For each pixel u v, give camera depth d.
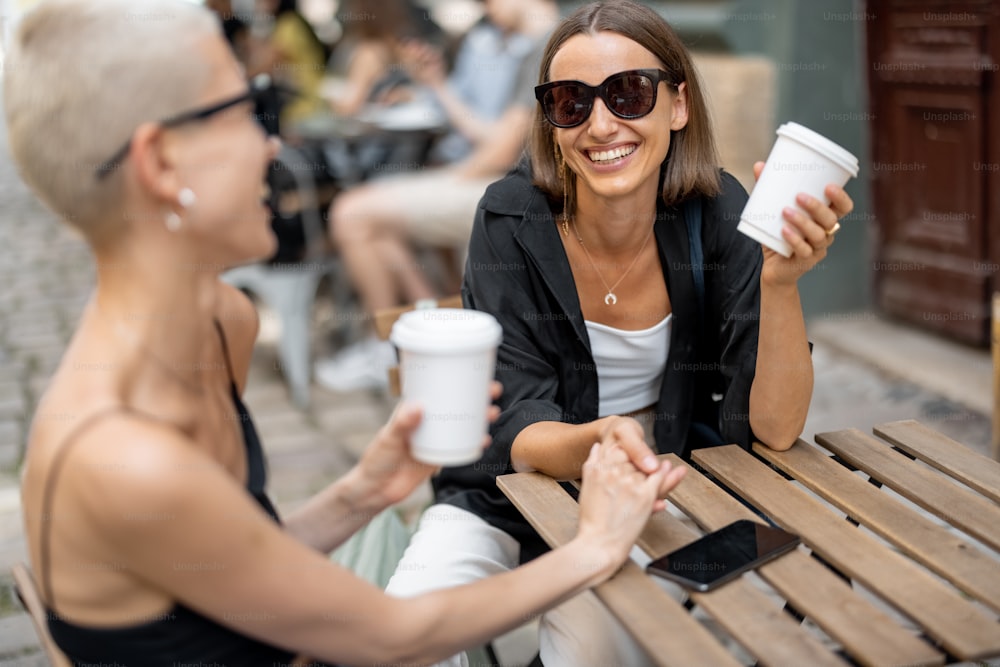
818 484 1.70
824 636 2.20
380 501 1.51
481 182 4.43
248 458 1.44
